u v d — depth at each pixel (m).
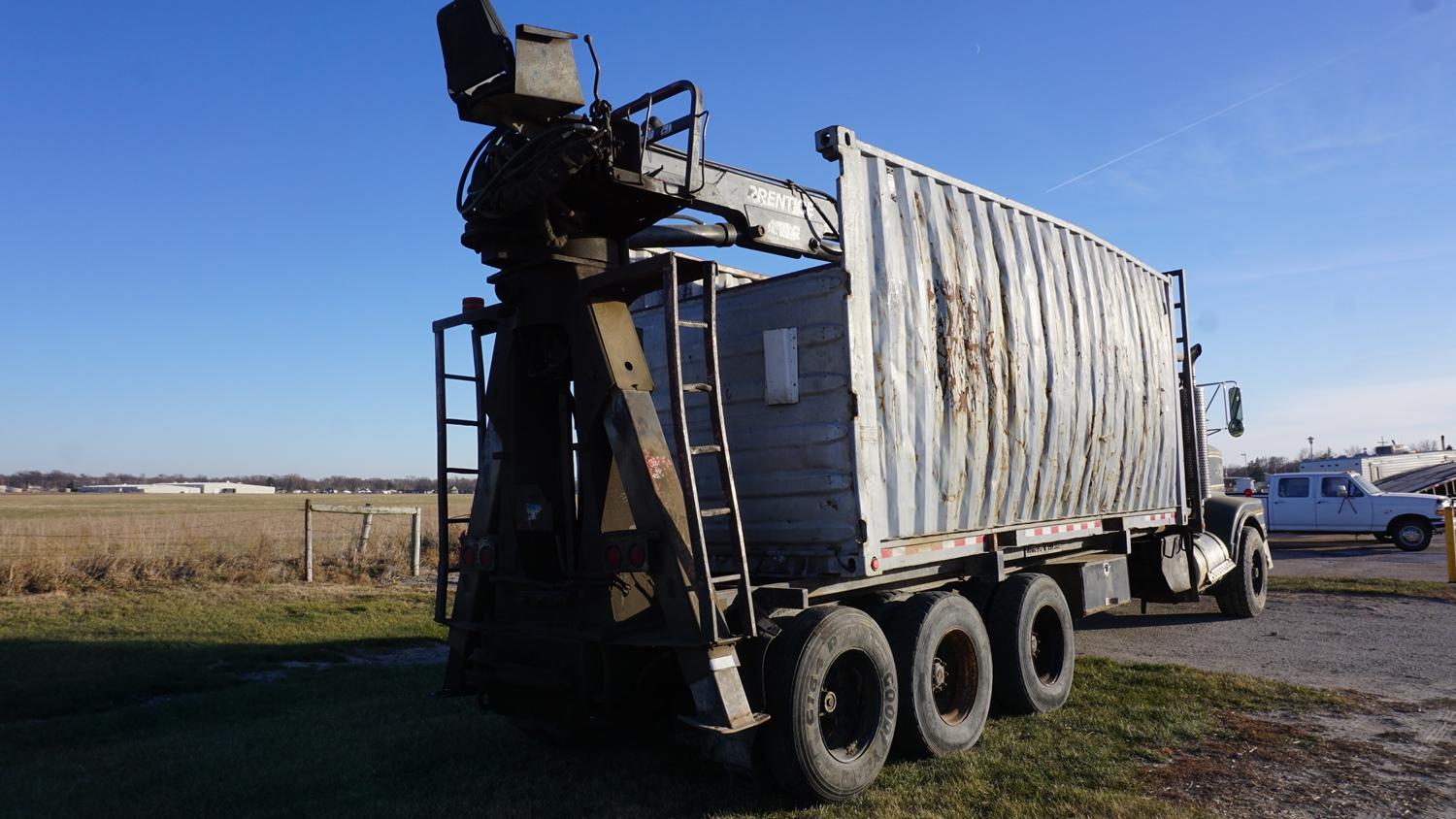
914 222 6.29
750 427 6.13
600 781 5.46
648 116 5.87
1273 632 10.68
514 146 5.39
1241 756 5.78
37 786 5.43
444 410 6.04
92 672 8.59
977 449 6.63
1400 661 8.84
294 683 8.32
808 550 5.76
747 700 4.80
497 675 5.49
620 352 5.26
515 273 5.60
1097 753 5.86
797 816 4.86
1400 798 5.03
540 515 5.43
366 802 5.14
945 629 6.02
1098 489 8.55
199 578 15.03
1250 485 27.11
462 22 5.31
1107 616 12.30
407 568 17.00
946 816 4.81
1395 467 34.69
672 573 4.84
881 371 5.79
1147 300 9.92
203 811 5.01
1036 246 7.71
